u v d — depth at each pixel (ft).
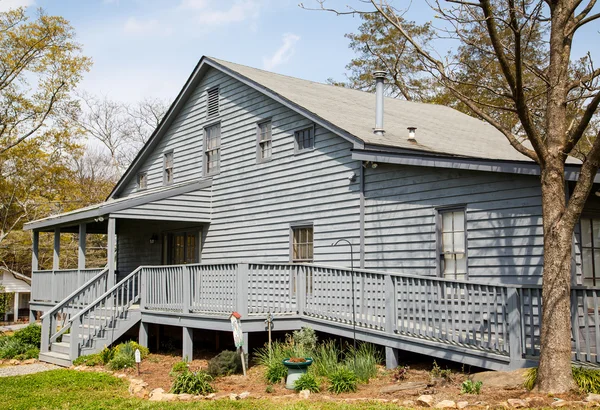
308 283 39.42
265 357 37.06
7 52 88.28
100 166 158.51
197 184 56.13
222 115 57.77
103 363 40.93
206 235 57.52
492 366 28.25
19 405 28.04
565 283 24.72
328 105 50.49
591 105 24.13
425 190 38.11
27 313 96.89
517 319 27.30
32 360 46.55
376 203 41.22
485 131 59.06
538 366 25.22
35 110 92.32
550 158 25.76
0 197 97.45
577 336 26.09
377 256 40.70
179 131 64.54
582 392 23.63
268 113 51.72
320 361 33.30
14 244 100.01
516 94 25.34
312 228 46.47
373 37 106.42
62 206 106.32
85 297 51.11
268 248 50.08
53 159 97.25
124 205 50.16
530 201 32.37
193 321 40.88
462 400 24.32
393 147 39.14
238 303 37.09
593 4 27.35
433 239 37.35
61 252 112.88
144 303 46.52
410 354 36.35
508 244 33.19
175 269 43.29
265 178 51.26
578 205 24.76
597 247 34.86
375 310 34.45
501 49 25.76
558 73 26.66
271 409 24.66
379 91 43.62
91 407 26.99
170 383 33.63
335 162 44.39
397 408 23.68
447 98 102.01
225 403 26.66
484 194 34.71
